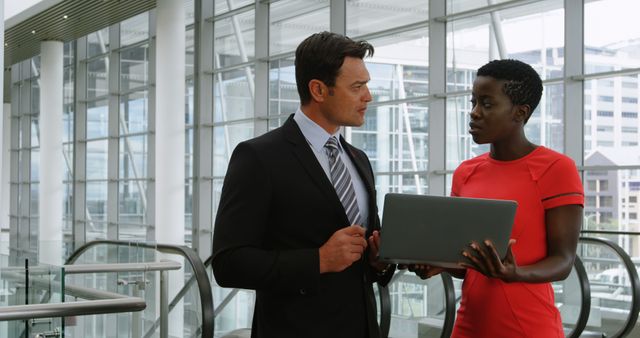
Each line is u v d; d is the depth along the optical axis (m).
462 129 10.28
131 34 18.00
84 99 20.17
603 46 8.80
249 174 2.39
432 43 10.36
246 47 14.35
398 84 11.15
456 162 10.36
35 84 25.28
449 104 10.40
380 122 11.38
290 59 13.20
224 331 6.94
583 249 5.86
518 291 2.71
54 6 15.75
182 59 14.52
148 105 17.09
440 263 2.48
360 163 2.60
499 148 2.78
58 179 19.95
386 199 2.44
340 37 2.46
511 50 9.70
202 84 15.06
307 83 2.47
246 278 2.33
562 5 9.17
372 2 11.46
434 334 5.65
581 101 8.98
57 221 19.94
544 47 9.38
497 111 2.69
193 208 15.41
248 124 14.38
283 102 13.37
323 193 2.42
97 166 19.83
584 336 5.74
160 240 14.45
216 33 15.00
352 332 2.44
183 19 14.56
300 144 2.45
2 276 3.45
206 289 5.04
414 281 5.85
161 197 14.45
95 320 5.30
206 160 15.20
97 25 17.64
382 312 4.55
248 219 2.37
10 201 27.08
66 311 3.22
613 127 8.74
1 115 5.21
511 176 2.74
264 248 2.45
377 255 2.50
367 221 2.57
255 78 13.62
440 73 10.40
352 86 2.44
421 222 2.44
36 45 20.55
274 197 2.40
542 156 2.71
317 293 2.34
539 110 9.41
